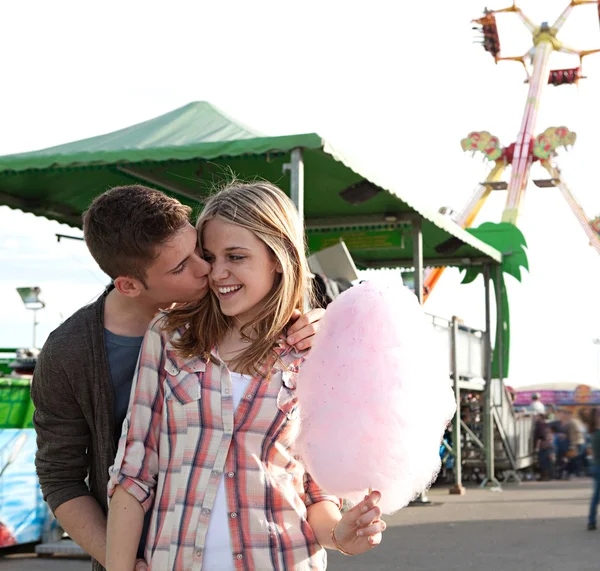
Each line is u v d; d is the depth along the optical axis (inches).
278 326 86.2
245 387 84.7
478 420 726.5
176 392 85.4
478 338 683.4
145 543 87.5
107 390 94.2
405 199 400.2
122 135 343.6
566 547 357.1
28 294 516.4
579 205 1558.8
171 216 86.4
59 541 324.5
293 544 82.4
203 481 82.2
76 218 429.4
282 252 86.4
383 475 76.8
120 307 95.9
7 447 308.8
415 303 81.4
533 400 927.7
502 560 324.2
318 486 84.3
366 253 616.7
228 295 86.0
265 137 307.4
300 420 82.4
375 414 76.9
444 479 733.3
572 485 706.8
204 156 311.6
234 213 85.7
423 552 344.2
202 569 80.5
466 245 603.2
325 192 422.9
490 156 1589.6
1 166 331.9
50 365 93.7
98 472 94.4
